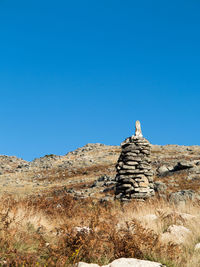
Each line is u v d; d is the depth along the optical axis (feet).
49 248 18.95
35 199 38.22
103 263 18.42
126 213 35.17
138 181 50.93
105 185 109.70
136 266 16.02
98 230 22.18
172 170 118.21
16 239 20.38
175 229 25.40
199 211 35.09
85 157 216.13
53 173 180.04
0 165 226.38
